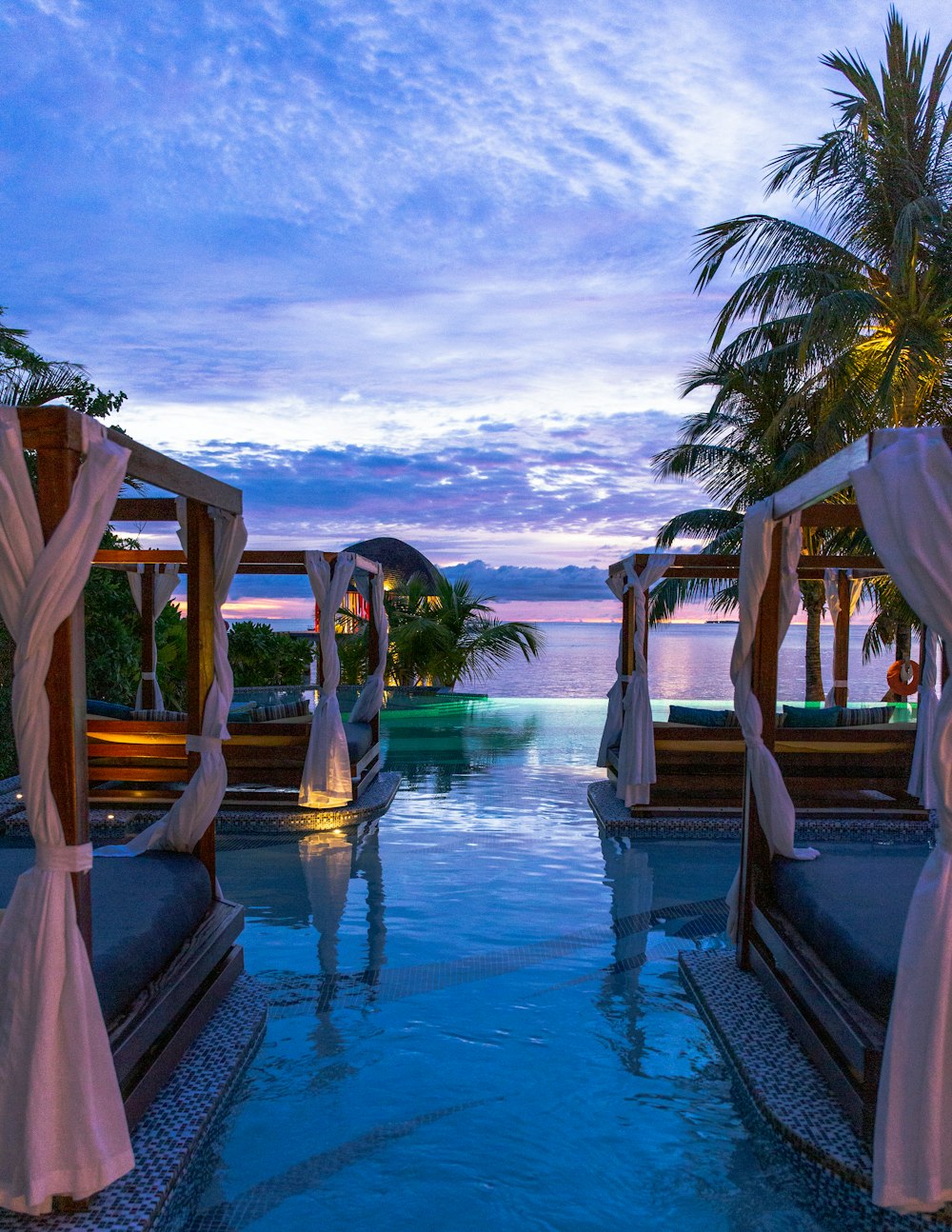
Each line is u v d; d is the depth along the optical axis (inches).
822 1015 117.6
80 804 93.4
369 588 376.5
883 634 518.0
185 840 158.9
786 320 466.9
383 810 306.2
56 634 92.1
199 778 156.6
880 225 434.3
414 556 789.9
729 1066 133.5
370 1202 101.8
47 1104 88.2
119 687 413.1
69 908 91.1
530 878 230.5
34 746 90.0
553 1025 147.4
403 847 260.1
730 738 289.1
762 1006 147.4
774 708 160.4
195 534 158.2
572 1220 99.0
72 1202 92.7
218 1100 118.1
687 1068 133.6
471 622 647.8
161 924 127.3
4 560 90.1
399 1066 133.5
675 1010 153.6
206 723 158.2
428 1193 103.6
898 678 426.6
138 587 370.0
